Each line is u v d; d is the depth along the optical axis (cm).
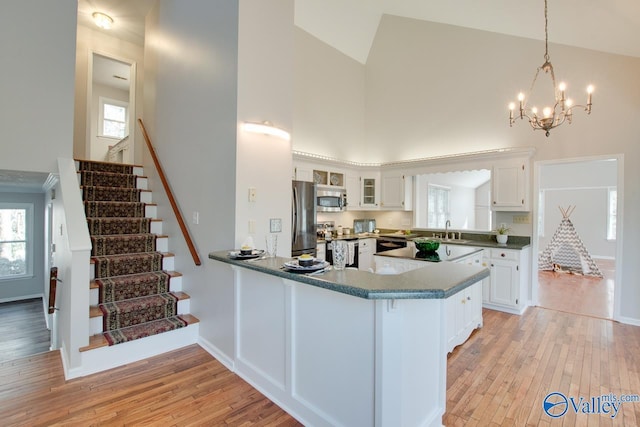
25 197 610
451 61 536
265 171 279
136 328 282
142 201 426
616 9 278
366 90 660
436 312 188
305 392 196
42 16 316
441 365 193
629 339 324
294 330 202
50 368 257
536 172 440
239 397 221
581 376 251
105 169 443
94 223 351
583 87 402
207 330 293
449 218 682
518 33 440
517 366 269
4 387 229
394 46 611
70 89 330
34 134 313
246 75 264
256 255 237
